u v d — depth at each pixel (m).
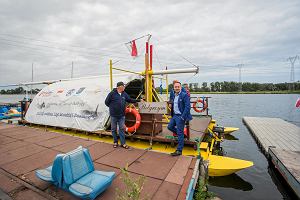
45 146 6.05
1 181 3.93
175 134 5.96
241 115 26.58
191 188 3.54
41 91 11.23
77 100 8.71
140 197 3.23
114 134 5.81
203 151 5.76
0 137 7.19
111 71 7.27
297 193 5.16
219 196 6.20
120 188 3.54
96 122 7.70
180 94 5.12
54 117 9.11
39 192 3.49
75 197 3.31
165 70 8.05
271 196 6.23
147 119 6.48
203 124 8.28
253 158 9.59
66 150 5.66
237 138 13.68
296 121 20.12
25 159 5.00
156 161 4.69
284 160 6.57
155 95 9.56
